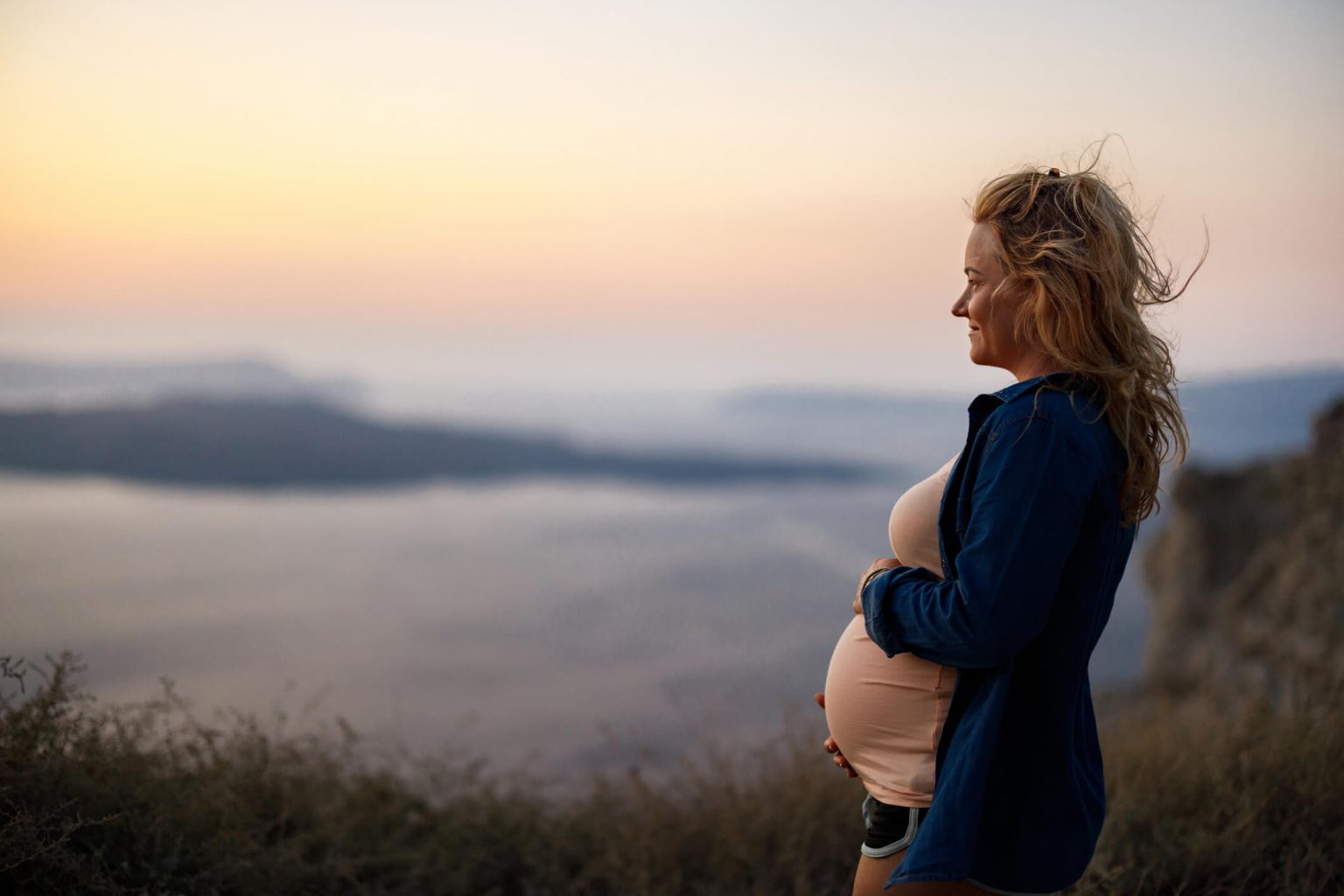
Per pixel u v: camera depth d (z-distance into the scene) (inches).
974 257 69.2
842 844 135.3
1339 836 111.9
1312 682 199.0
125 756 115.3
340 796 134.2
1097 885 106.0
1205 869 112.1
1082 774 68.6
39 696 107.7
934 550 69.5
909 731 69.7
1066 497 60.6
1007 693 64.1
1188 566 310.7
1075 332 63.4
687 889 132.2
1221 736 141.9
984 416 67.1
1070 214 65.1
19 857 94.4
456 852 129.6
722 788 142.1
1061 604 64.2
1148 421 66.1
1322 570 232.8
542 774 151.1
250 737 132.8
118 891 97.1
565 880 129.5
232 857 109.1
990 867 65.0
